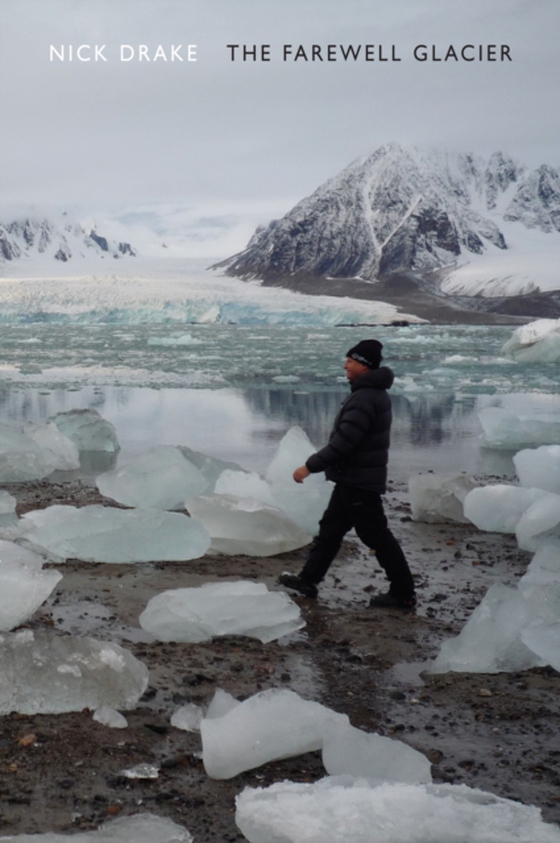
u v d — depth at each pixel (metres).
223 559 5.90
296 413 15.72
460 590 5.32
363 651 4.25
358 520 4.96
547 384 24.09
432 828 2.47
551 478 7.74
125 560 5.71
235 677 3.84
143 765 2.96
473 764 3.08
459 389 22.42
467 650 4.07
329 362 32.81
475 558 6.07
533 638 3.98
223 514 6.12
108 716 3.29
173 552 5.78
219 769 2.94
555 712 3.56
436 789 2.68
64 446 9.67
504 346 35.84
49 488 8.31
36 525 5.94
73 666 3.46
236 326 91.81
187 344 48.06
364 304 111.56
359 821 2.50
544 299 160.00
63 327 84.94
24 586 4.27
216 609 4.45
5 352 39.22
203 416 15.04
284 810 2.55
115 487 7.57
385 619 4.76
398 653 4.23
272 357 36.00
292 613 4.53
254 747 3.03
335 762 2.98
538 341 34.19
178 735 3.25
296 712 3.24
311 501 6.74
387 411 4.99
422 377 26.33
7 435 9.41
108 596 4.94
